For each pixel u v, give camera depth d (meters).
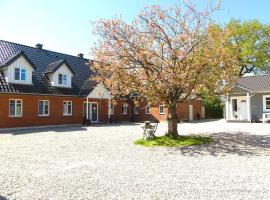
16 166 9.60
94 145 14.27
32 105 25.48
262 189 6.81
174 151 12.30
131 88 15.05
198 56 13.78
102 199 6.30
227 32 14.52
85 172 8.71
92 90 29.39
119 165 9.65
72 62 32.88
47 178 8.06
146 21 14.61
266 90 27.28
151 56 14.27
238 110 30.11
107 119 33.25
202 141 14.73
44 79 27.31
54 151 12.58
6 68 23.81
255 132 18.97
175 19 14.58
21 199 6.36
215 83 14.61
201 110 39.47
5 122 23.38
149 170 8.88
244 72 44.56
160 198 6.30
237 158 10.58
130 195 6.53
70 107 28.97
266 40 41.91
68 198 6.39
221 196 6.36
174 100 15.54
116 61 14.97
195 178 7.86
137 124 29.72
